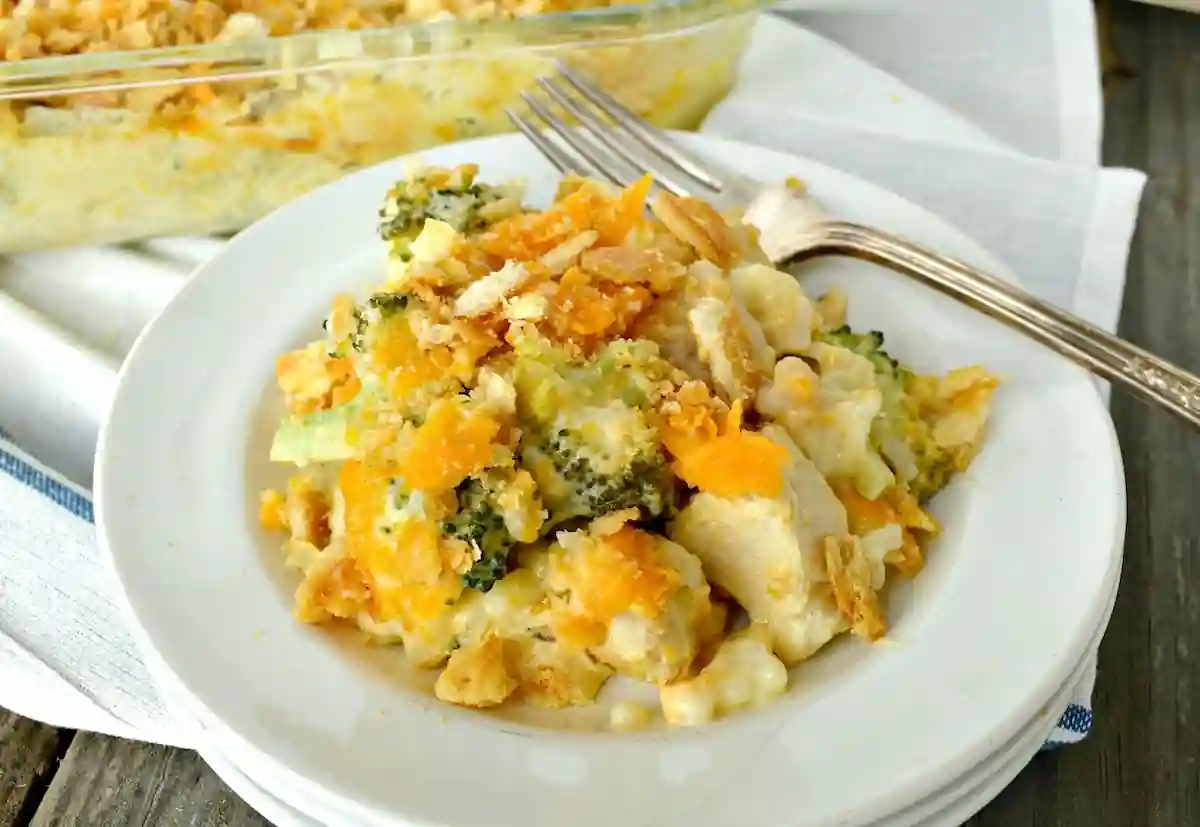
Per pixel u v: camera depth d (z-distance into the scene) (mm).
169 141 541
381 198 495
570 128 531
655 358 421
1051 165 574
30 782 429
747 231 480
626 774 370
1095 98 622
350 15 584
